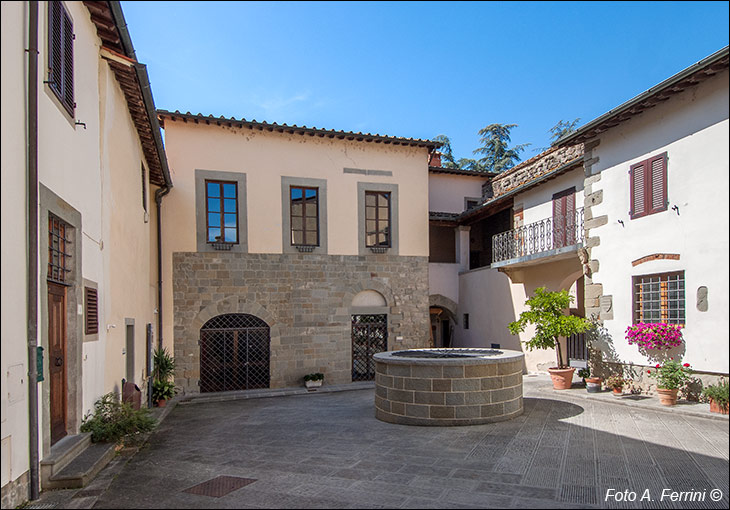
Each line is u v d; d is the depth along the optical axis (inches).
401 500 173.2
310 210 541.6
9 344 161.6
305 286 527.2
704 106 311.4
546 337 423.2
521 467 207.3
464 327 650.8
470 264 703.1
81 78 235.9
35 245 177.6
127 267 331.9
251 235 512.4
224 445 271.1
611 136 388.5
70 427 224.7
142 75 293.3
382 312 557.0
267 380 510.0
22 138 173.2
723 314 298.4
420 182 581.9
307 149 537.6
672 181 333.1
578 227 449.7
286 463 227.3
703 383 313.0
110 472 215.3
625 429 268.5
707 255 307.7
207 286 497.7
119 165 307.1
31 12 178.1
